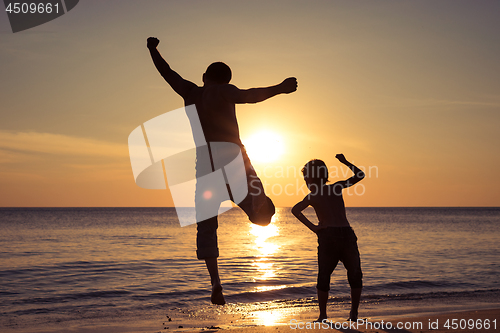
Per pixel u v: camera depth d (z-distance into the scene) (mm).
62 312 9250
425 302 9125
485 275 14383
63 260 20297
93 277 14703
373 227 59656
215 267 2117
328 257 4602
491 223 75312
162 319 8250
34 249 26938
